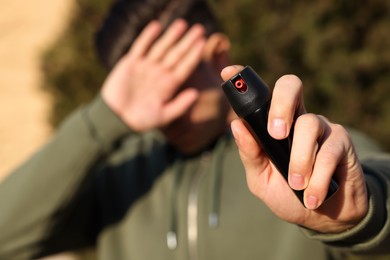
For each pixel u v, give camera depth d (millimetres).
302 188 648
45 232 1200
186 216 1192
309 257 1101
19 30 7082
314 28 2492
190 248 1175
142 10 1188
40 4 7500
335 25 2477
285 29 2539
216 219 1164
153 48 1180
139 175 1265
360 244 760
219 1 2648
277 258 1114
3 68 6504
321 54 2473
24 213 1184
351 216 728
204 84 1179
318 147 669
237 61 2596
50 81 3000
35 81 6180
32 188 1181
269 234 1131
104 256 1236
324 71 2473
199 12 1196
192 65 1142
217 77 1196
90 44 2938
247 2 2604
